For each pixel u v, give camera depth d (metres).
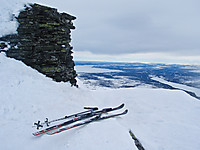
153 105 7.36
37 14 7.96
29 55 7.81
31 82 6.76
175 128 5.22
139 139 4.43
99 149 3.36
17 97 5.73
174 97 8.40
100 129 4.21
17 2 8.12
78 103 7.21
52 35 8.38
